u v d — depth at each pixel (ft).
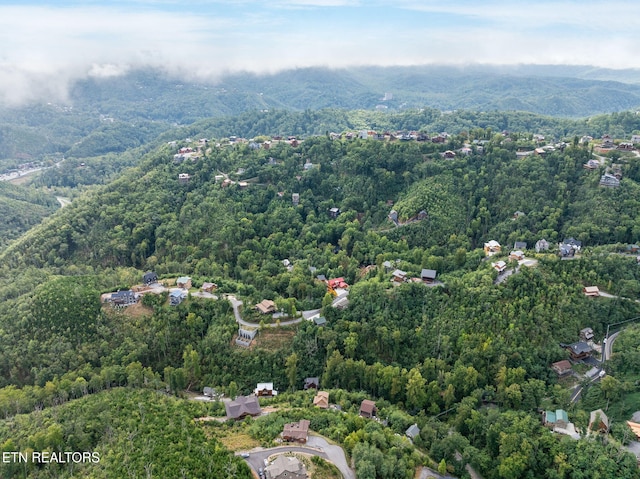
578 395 560.20
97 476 430.61
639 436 473.26
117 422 510.58
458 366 596.29
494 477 477.36
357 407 568.00
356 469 435.94
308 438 480.64
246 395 612.70
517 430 497.46
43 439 478.18
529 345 609.01
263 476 424.46
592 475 442.50
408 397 574.97
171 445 460.55
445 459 482.28
